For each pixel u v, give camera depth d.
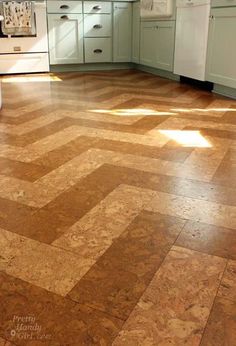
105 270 1.00
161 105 2.87
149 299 0.90
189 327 0.82
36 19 4.25
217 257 1.06
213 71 3.19
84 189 1.47
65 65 4.70
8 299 0.90
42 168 1.67
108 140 2.05
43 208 1.32
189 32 3.46
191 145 1.97
